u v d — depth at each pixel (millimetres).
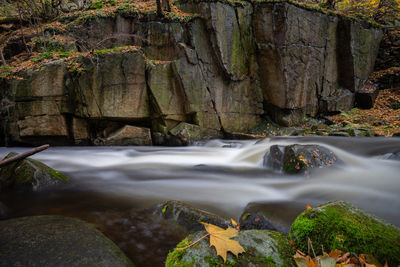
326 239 1571
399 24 15508
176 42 10578
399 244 1480
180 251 1514
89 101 9344
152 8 11617
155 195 4012
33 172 4141
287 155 5199
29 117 9000
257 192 4090
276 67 11234
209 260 1407
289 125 11648
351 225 1602
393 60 13852
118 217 2996
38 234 2248
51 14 14609
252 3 11164
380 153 6199
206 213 2611
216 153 8703
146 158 8016
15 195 3797
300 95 11586
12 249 1985
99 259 1932
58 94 9227
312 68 11773
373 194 3725
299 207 3059
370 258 1410
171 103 10250
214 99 10945
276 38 10891
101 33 11836
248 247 1516
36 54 11000
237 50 11141
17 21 14617
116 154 8484
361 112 12328
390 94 13000
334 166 5066
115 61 9500
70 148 9500
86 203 3568
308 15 11141
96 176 5559
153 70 9906
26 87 8898
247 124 11875
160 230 2613
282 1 10445
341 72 13031
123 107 9734
